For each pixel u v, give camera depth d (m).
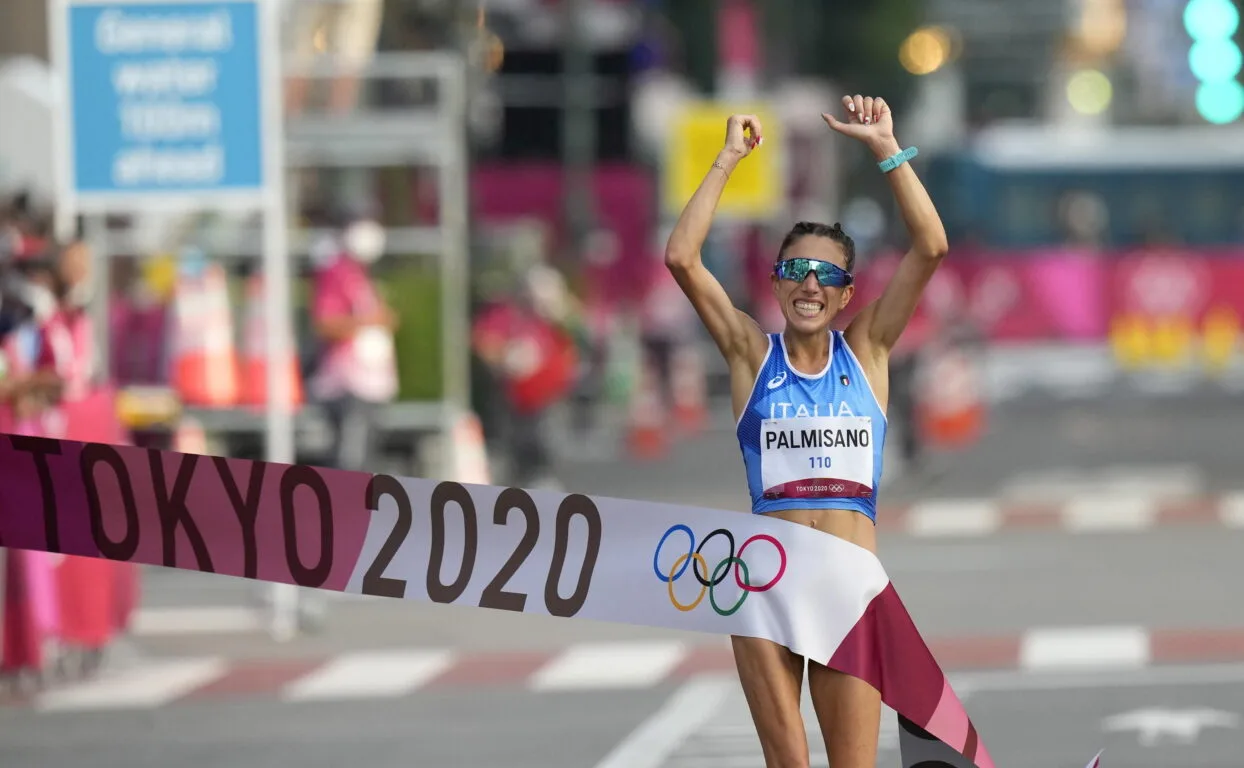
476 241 70.62
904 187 21.03
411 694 34.44
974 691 33.34
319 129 56.47
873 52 168.75
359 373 46.12
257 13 40.59
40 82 52.88
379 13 62.38
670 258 21.12
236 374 50.00
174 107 40.75
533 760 29.05
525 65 110.06
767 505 21.25
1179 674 34.44
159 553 23.34
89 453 23.52
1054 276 134.25
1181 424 86.50
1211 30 51.88
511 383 64.25
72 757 30.09
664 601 21.78
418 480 22.52
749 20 127.94
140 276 53.50
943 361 74.19
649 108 115.94
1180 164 152.00
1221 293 133.62
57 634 36.25
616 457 76.94
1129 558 48.28
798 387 21.14
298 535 22.92
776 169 100.62
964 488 63.88
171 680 36.38
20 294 34.84
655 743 29.98
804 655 21.05
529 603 22.22
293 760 29.45
